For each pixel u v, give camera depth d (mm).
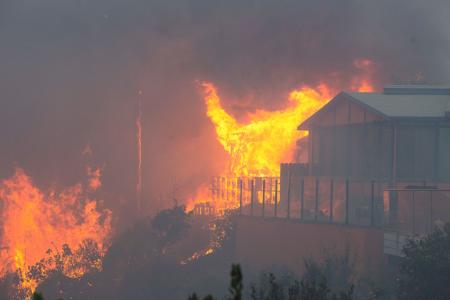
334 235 89438
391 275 79750
